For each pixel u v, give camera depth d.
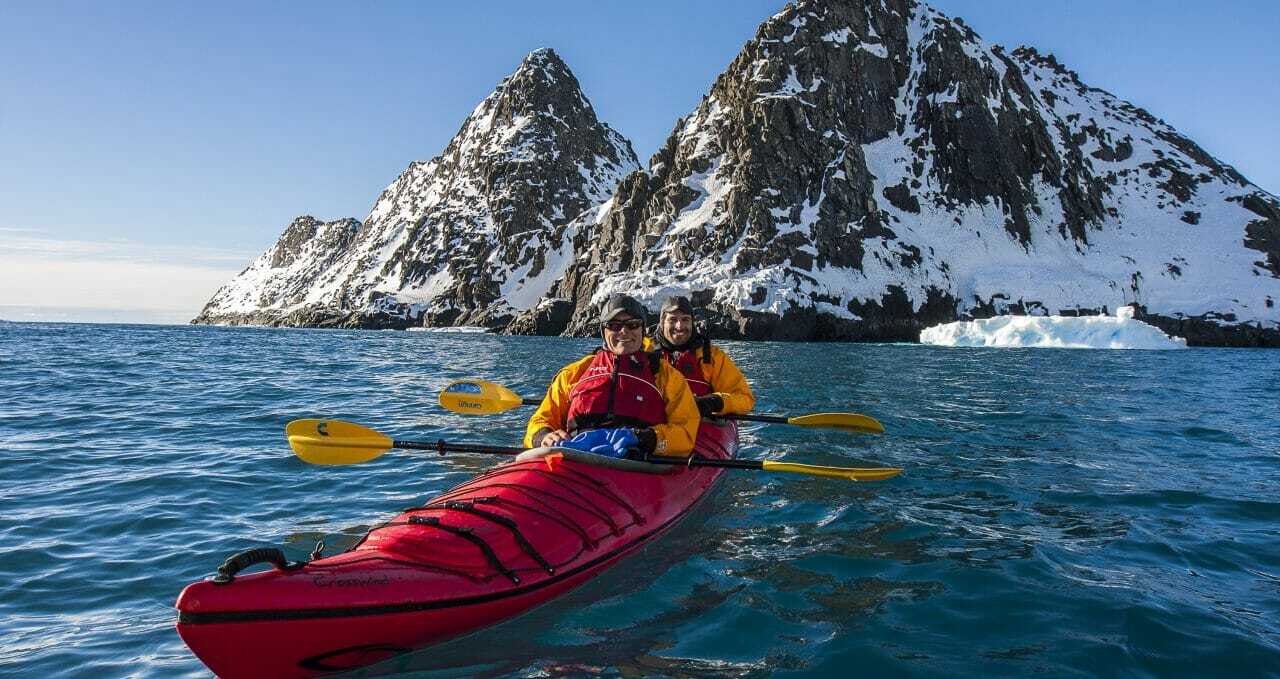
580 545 4.39
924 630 3.83
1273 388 17.31
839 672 3.39
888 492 6.66
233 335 57.25
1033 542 5.25
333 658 3.31
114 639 3.79
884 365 24.31
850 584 4.46
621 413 5.39
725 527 5.55
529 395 14.39
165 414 11.88
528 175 108.81
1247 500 6.41
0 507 6.19
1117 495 6.58
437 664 3.48
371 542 3.96
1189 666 3.42
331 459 5.55
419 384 17.50
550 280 90.50
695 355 7.32
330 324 101.62
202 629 3.07
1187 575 4.61
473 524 4.10
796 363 25.31
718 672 3.39
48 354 26.84
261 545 5.24
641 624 3.90
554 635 3.77
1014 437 9.57
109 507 6.21
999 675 3.34
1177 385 17.72
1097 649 3.60
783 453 8.37
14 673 3.42
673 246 63.72
